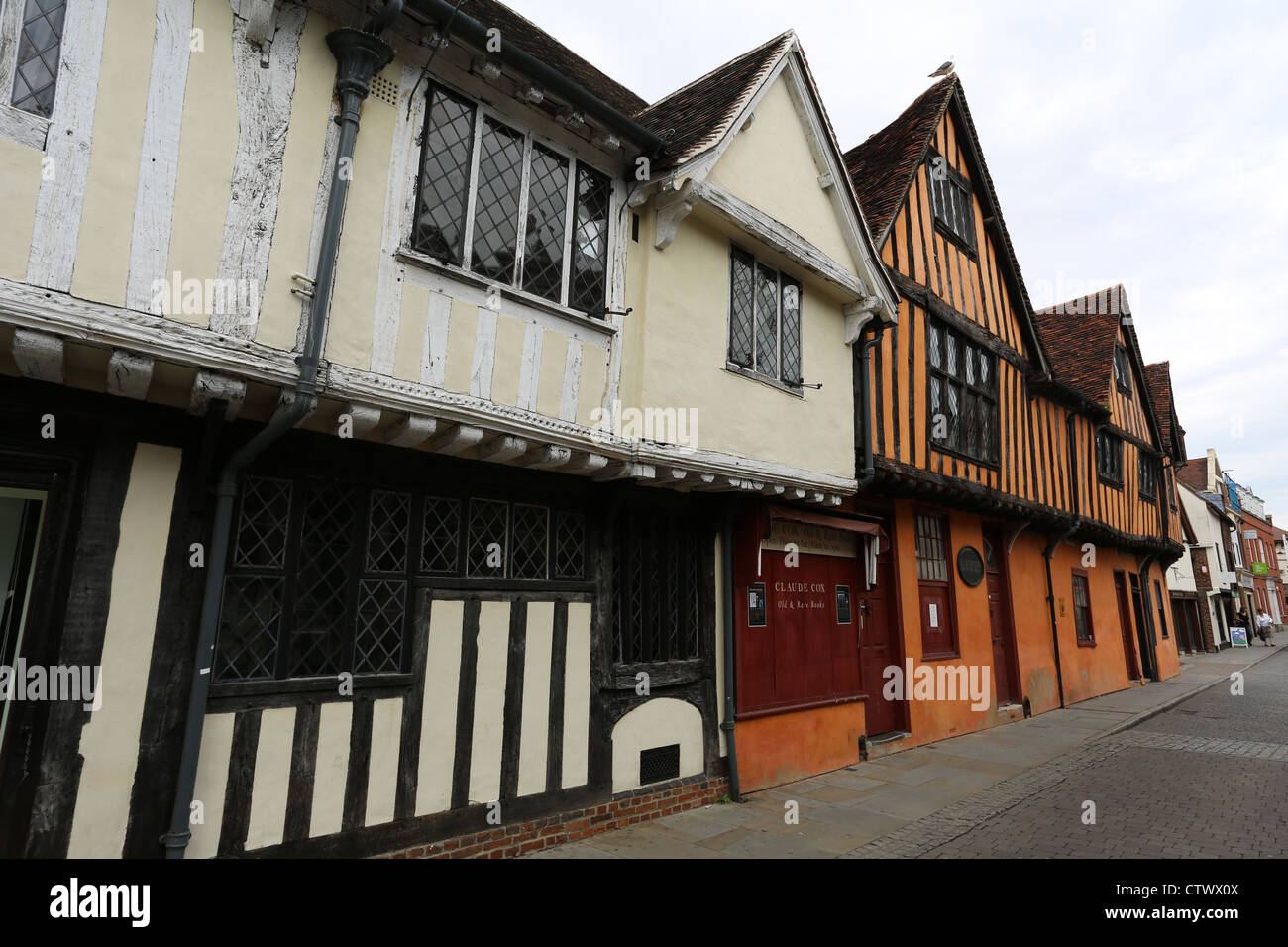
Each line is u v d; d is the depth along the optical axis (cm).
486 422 412
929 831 532
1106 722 1039
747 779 636
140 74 316
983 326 1068
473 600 457
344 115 368
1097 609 1402
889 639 869
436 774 426
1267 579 4253
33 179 284
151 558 341
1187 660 2256
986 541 1105
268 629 376
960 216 1067
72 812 312
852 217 711
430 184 409
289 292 349
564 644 504
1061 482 1225
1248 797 638
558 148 479
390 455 425
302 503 393
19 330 274
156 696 336
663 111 719
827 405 695
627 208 522
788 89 664
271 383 338
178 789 330
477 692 452
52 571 321
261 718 363
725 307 586
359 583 410
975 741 898
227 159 336
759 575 658
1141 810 596
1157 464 1780
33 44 294
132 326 298
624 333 510
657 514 595
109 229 300
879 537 802
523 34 641
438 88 418
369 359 373
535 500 501
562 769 493
